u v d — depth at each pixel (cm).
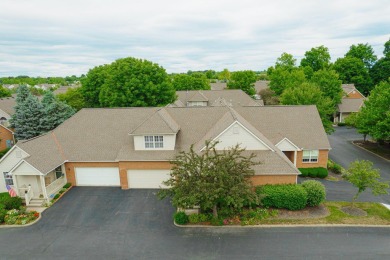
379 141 3972
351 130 5091
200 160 1794
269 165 2128
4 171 2345
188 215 1970
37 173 2186
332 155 3519
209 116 2911
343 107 5575
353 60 6944
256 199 1767
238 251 1572
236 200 1661
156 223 1914
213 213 1922
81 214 2070
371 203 2145
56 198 2319
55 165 2358
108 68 5059
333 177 2780
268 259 1495
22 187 2373
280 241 1656
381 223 1838
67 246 1670
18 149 2262
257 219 1894
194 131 2761
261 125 3006
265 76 12675
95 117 2928
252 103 5541
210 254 1552
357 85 6956
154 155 2492
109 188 2545
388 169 2962
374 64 7150
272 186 2066
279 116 3092
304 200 1975
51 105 3884
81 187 2578
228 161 1806
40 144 2473
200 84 7862
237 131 2281
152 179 2512
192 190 1695
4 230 1873
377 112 3250
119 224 1914
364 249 1566
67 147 2631
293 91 3881
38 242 1722
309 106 3175
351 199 2227
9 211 2059
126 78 4175
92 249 1631
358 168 1950
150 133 2489
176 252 1579
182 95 6269
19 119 3738
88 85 5150
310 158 2905
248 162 1869
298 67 7206
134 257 1545
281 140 2762
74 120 2905
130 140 2670
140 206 2180
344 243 1625
